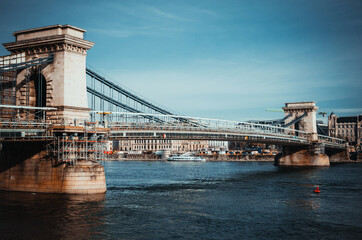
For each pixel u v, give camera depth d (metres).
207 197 67.38
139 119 85.38
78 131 60.72
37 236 41.50
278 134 141.25
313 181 97.25
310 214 54.34
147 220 48.81
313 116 174.00
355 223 49.56
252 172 131.50
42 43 63.12
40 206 53.47
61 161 60.53
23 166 63.31
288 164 172.75
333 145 197.38
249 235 43.62
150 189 77.06
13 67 58.97
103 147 64.81
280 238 42.78
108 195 63.69
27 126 58.62
